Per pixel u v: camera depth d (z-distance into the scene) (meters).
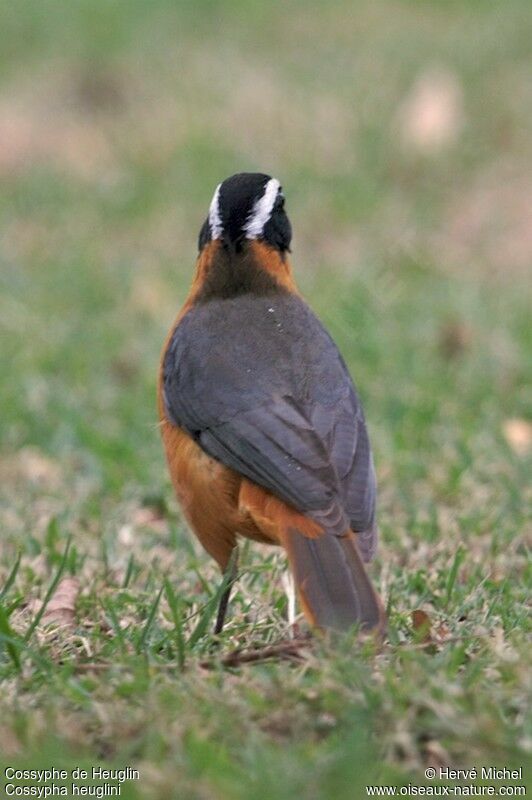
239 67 26.41
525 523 11.70
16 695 7.92
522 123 23.78
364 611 8.06
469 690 7.57
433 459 13.44
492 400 14.98
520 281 19.42
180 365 9.65
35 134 24.22
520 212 21.83
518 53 25.88
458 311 17.50
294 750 7.13
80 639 9.02
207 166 22.62
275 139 23.66
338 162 23.12
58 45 27.38
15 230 21.23
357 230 21.38
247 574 10.46
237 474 9.06
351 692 7.53
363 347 16.16
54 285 18.80
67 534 11.86
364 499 8.77
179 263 20.05
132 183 22.45
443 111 23.72
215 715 7.42
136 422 14.54
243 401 9.20
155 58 26.75
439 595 10.03
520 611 9.41
